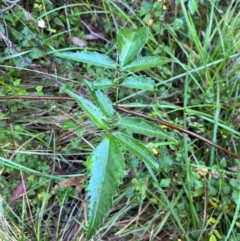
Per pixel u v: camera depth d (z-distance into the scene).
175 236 0.50
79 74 0.55
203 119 0.56
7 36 0.52
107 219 0.51
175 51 0.62
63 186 0.51
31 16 0.53
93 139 0.55
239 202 0.47
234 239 0.48
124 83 0.42
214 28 0.62
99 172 0.32
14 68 0.54
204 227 0.49
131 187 0.51
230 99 0.56
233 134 0.54
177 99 0.58
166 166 0.50
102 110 0.37
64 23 0.60
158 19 0.59
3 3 0.54
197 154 0.55
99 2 0.62
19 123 0.55
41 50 0.54
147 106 0.55
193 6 0.57
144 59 0.41
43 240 0.50
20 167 0.49
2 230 0.48
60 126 0.55
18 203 0.51
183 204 0.51
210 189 0.50
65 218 0.52
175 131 0.53
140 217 0.52
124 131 0.47
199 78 0.59
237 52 0.59
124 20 0.60
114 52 0.60
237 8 0.61
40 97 0.47
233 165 0.53
